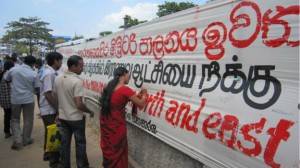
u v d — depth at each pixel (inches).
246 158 100.7
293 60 86.3
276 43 91.6
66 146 184.2
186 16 138.3
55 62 203.0
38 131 307.1
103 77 263.4
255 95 98.5
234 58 108.7
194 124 128.9
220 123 113.3
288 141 86.2
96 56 289.3
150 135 175.3
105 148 161.6
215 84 118.1
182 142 137.6
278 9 91.0
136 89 187.8
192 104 131.9
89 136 273.1
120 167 160.7
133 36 197.6
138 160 191.6
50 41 1640.0
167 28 154.8
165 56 156.8
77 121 180.2
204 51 125.6
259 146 95.6
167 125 150.6
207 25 123.7
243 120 102.7
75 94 175.5
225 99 111.7
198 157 126.0
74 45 396.8
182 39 141.4
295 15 85.7
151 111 167.0
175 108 144.3
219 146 113.6
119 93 156.0
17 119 248.8
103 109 159.5
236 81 107.8
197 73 130.5
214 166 116.2
